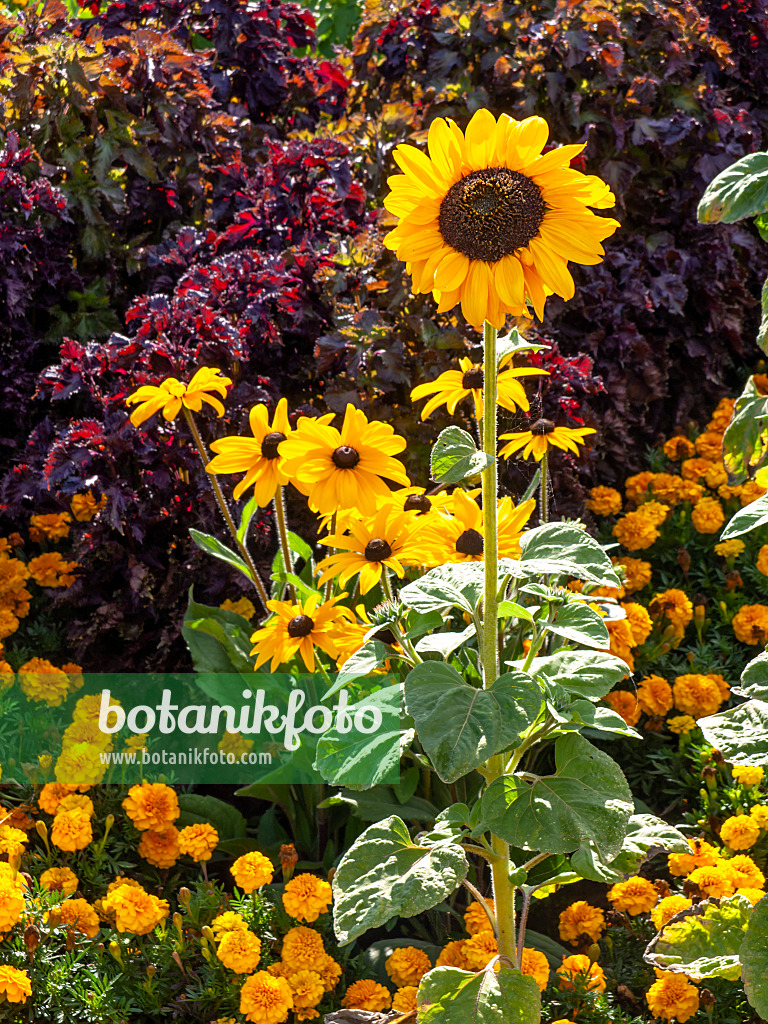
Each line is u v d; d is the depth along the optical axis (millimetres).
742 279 4910
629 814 1661
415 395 2395
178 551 3482
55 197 3857
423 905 1649
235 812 2885
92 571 3455
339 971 2303
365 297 3723
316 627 2455
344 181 4145
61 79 4047
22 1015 2164
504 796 1716
